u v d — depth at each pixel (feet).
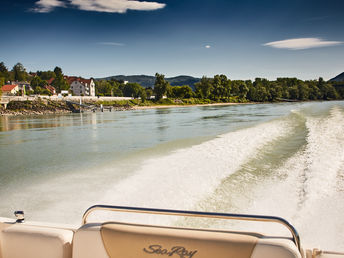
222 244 5.24
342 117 76.59
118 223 5.97
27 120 162.91
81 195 23.85
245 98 512.22
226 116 137.59
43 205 22.12
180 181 25.57
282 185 22.86
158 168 31.27
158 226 5.81
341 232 14.60
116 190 24.35
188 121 115.24
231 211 18.60
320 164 27.76
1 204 22.88
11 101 256.73
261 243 5.08
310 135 46.65
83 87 480.23
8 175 33.40
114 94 506.48
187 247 5.36
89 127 103.86
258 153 36.17
